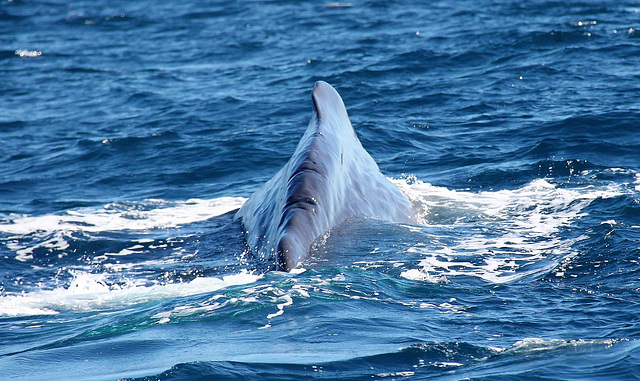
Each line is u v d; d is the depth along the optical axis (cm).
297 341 2566
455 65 9738
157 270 3791
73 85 10625
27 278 3831
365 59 10569
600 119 6606
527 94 8025
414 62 10006
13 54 13312
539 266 3453
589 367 2336
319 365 2375
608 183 4953
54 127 8244
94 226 4762
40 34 15362
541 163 5512
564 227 4028
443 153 6197
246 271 3472
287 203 3672
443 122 7219
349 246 3612
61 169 6600
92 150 7119
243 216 4500
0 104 9575
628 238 3738
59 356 2558
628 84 8075
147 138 7381
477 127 6931
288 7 16650
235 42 13162
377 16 14438
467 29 12044
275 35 13550
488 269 3428
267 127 7588
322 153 3972
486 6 14188
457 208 4569
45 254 4222
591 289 3139
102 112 8888
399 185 5238
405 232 3922
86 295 3431
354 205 4025
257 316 2789
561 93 7919
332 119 4459
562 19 12131
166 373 2314
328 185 3819
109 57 12681
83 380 2336
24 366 2491
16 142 7669
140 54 12794
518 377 2283
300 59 11131
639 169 5284
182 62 11875
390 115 7619
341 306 2877
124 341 2647
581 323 2744
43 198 5734
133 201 5475
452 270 3406
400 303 2961
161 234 4462
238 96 9112
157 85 10262
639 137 6106
